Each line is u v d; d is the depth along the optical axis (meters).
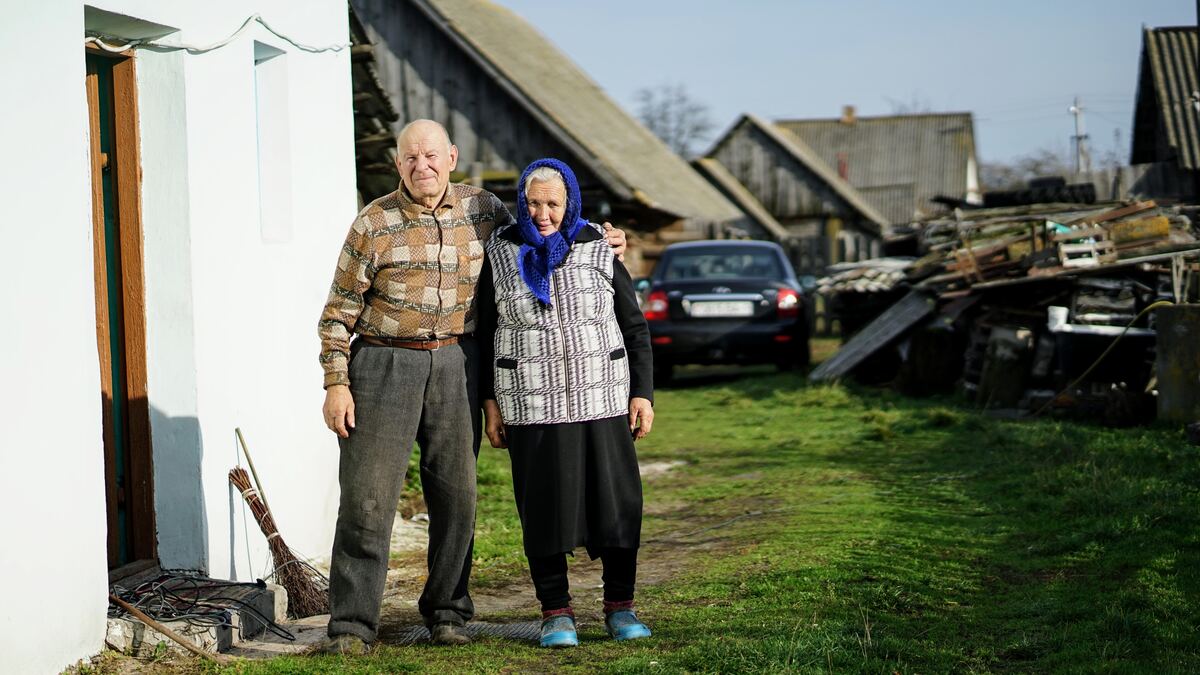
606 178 20.19
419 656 4.36
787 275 15.31
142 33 4.98
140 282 5.11
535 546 4.42
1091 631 4.39
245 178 5.57
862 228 44.34
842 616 4.76
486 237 4.53
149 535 5.16
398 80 22.58
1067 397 10.17
